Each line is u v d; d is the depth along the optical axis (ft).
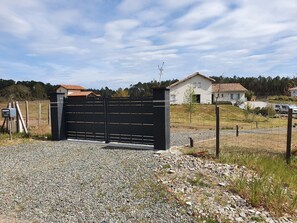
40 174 19.85
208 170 19.40
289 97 201.57
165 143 26.43
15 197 15.85
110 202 14.75
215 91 167.22
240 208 13.84
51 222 12.89
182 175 18.21
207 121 77.92
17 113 38.73
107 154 25.09
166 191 15.65
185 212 13.30
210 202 14.25
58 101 33.37
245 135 43.80
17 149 28.68
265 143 35.78
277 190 15.88
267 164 21.83
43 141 33.19
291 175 20.27
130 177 18.25
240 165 21.43
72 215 13.51
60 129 33.65
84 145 29.84
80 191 16.39
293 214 14.02
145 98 28.09
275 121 85.30
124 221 12.76
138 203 14.48
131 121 29.25
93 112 31.99
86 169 20.53
